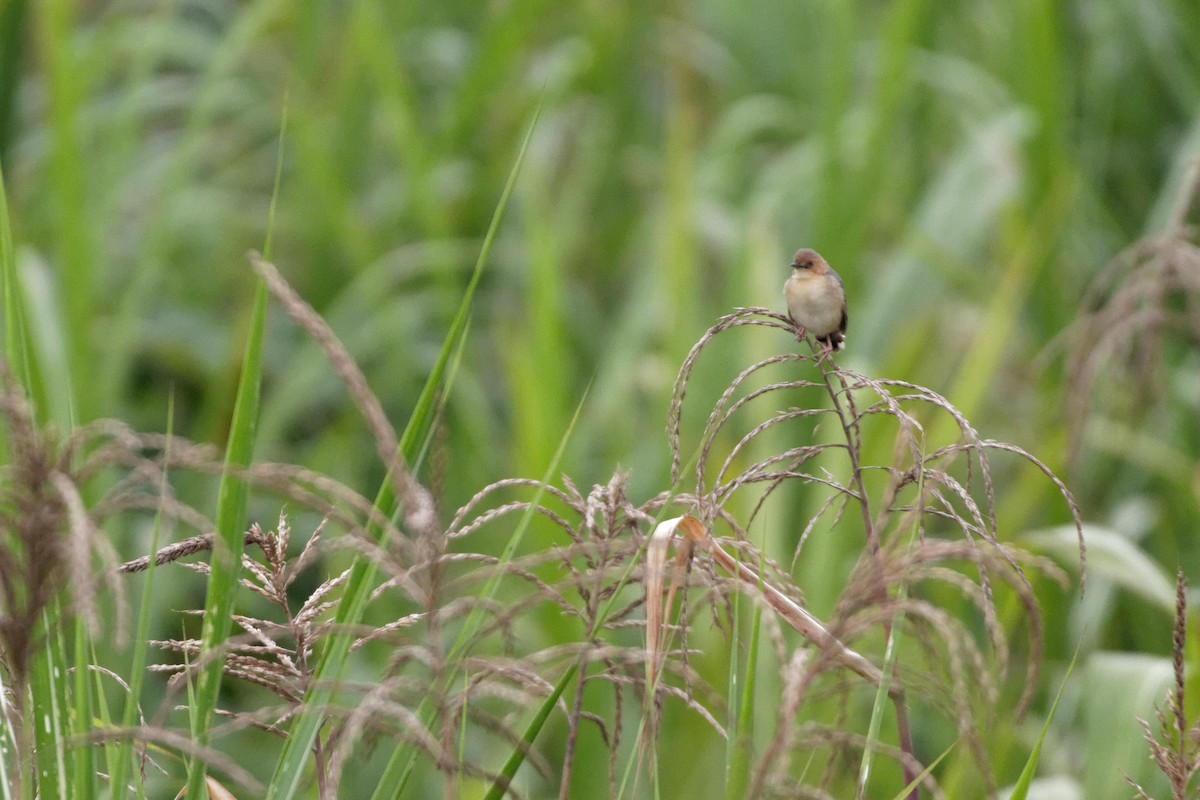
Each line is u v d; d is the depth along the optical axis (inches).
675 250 441.4
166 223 471.2
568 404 458.3
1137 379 398.0
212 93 490.9
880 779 309.7
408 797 326.3
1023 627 380.2
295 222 560.7
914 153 569.6
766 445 400.8
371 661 373.1
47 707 149.9
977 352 403.2
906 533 171.6
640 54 639.8
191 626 415.5
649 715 153.3
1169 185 451.2
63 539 120.0
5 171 474.9
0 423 171.9
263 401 525.0
